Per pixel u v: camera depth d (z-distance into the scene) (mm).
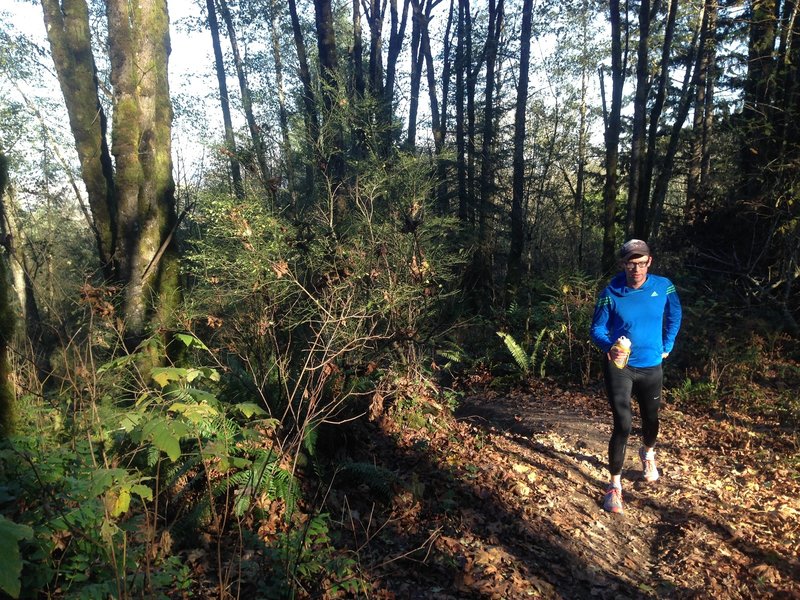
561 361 9688
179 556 3312
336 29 22812
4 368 3494
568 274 11570
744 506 4730
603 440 6395
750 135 12797
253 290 5449
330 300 5223
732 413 7168
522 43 14820
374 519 4277
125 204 5176
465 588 3523
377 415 5664
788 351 9734
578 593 3662
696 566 3912
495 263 17984
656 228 14945
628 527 4531
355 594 3305
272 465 3898
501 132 20016
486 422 7273
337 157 8742
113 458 3193
